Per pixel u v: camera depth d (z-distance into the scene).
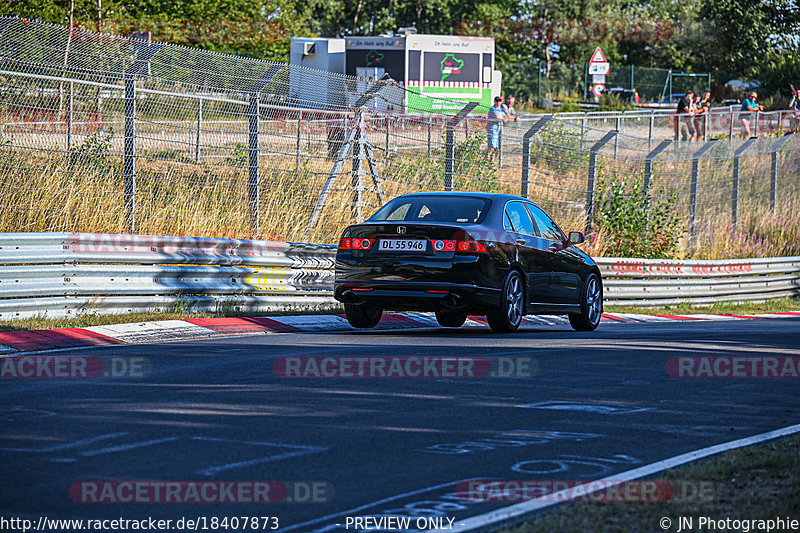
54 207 56.28
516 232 49.19
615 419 27.56
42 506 18.42
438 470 21.59
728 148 103.06
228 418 26.23
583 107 184.75
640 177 90.75
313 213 67.06
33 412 26.47
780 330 56.59
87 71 56.44
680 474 20.86
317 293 59.56
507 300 47.84
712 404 30.38
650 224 90.12
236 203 64.19
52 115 56.25
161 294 51.31
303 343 42.28
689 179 107.00
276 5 189.00
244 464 21.69
